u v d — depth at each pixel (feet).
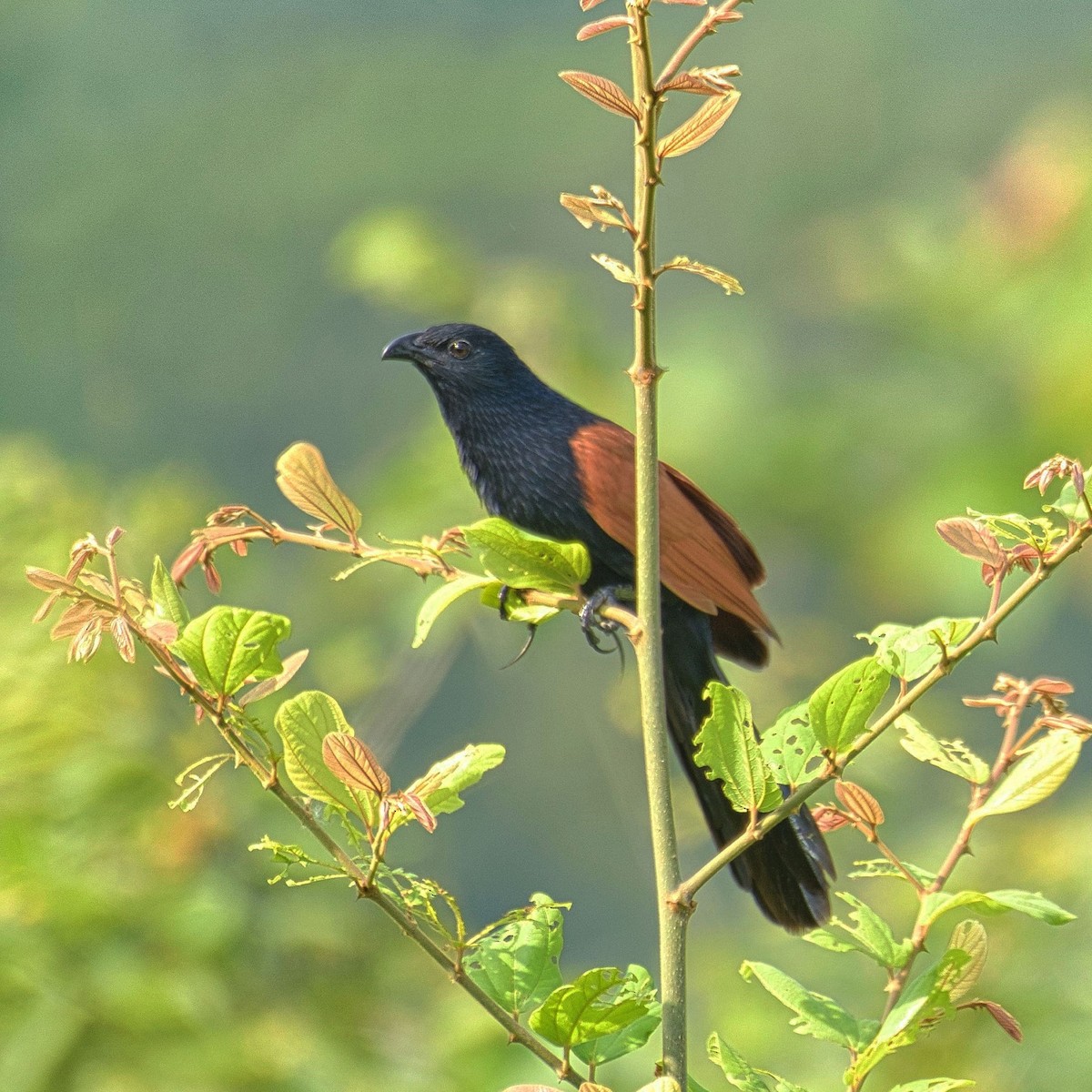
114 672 26.00
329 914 27.27
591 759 60.23
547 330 40.37
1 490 25.73
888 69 75.92
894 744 33.81
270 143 77.15
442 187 77.30
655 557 13.15
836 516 40.22
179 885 25.25
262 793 27.35
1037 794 12.96
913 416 39.09
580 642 57.93
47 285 74.28
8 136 76.74
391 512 38.88
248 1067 23.68
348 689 34.94
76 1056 22.82
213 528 14.70
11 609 24.49
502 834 62.39
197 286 75.36
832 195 73.51
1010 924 29.14
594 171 78.13
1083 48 68.85
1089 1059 26.55
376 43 79.25
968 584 36.55
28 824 24.26
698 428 41.11
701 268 12.73
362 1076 25.40
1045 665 56.70
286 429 74.08
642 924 63.67
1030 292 36.35
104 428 72.79
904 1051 27.20
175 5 79.77
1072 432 35.73
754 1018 30.40
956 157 72.33
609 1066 27.30
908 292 39.50
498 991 13.34
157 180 76.33
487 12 81.56
